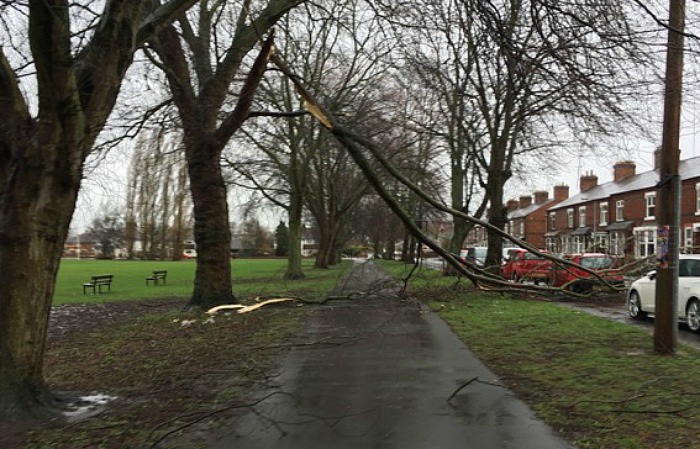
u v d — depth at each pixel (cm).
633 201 4009
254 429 545
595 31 703
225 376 770
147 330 1220
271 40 821
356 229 6625
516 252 2252
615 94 790
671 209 848
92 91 630
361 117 2020
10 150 618
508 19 809
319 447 493
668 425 527
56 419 588
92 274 3706
